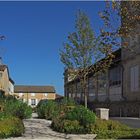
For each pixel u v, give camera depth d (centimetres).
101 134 1831
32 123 2656
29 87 12069
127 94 4412
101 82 5228
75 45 3303
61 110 2800
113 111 4834
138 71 4100
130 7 1548
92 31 3288
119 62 4656
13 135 1812
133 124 2591
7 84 8050
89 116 1986
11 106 3034
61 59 3369
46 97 11894
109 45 1645
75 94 6350
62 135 1892
